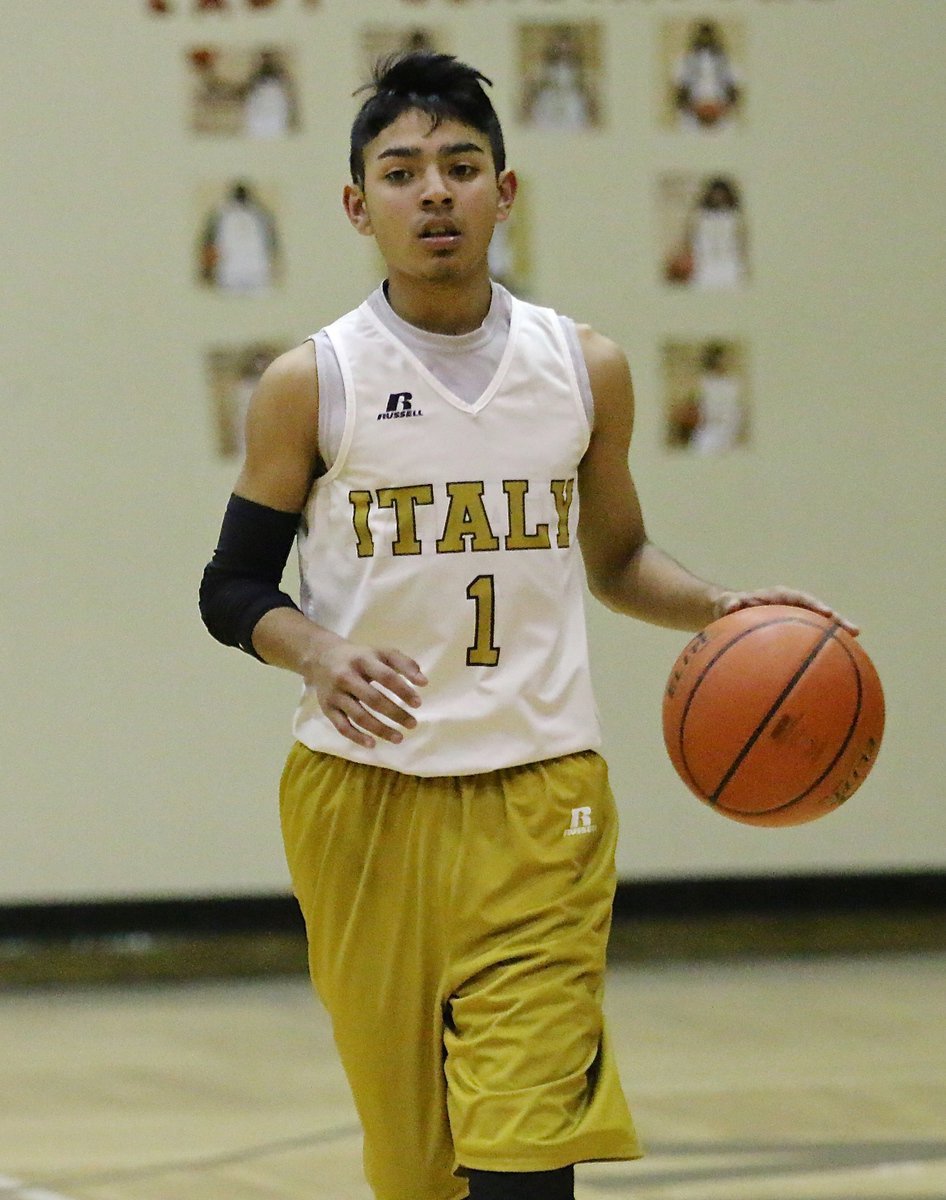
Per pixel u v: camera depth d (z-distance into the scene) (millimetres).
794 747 7656
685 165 18391
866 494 18688
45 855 18078
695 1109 13180
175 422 18062
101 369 17969
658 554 8836
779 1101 13359
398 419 7793
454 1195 8258
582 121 18266
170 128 17938
